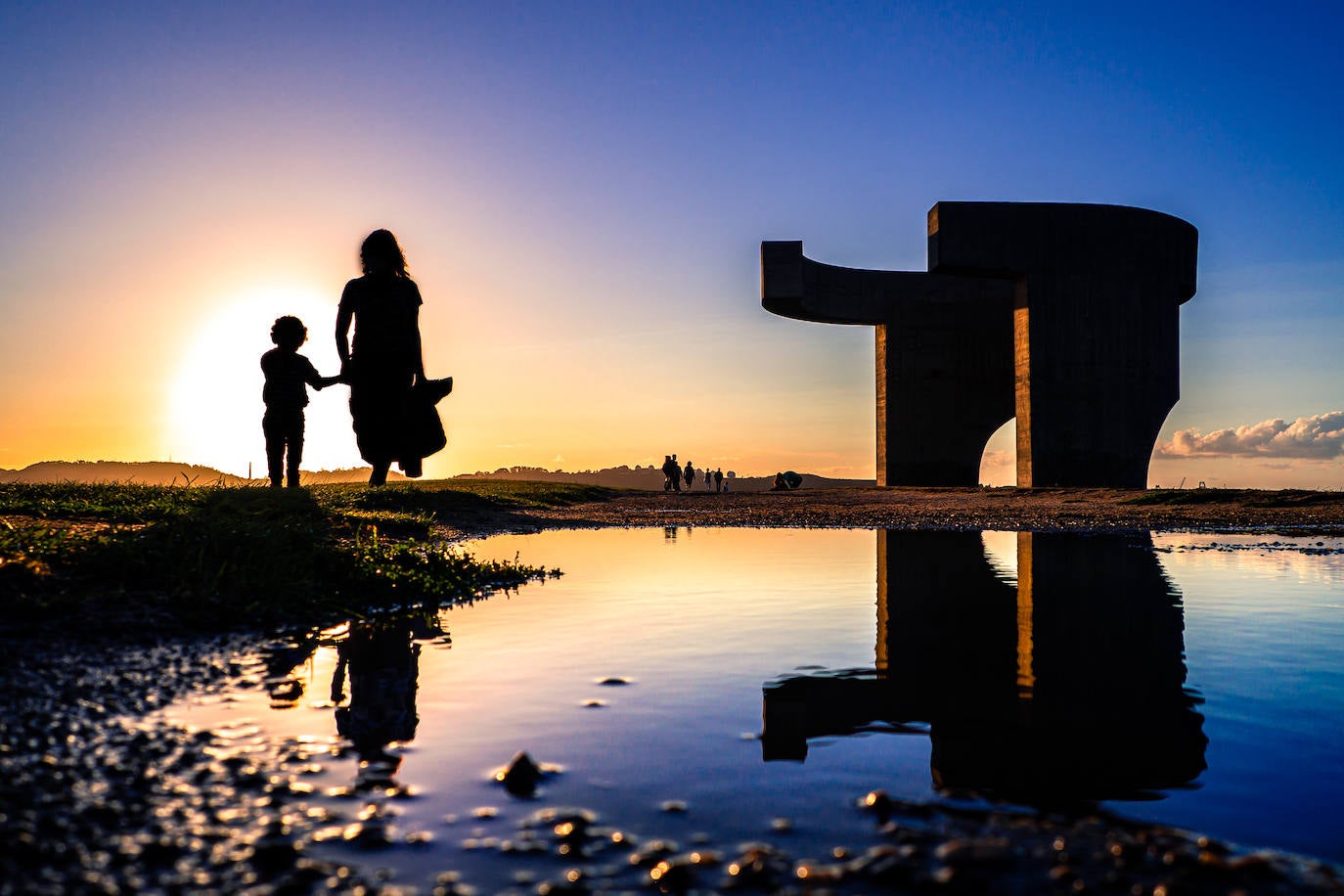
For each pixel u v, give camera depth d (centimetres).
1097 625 394
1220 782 190
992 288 3628
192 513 611
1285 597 482
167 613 389
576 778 194
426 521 898
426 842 159
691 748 216
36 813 171
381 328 810
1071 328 2830
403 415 824
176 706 256
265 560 489
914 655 329
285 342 861
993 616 421
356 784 190
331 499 905
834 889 140
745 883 142
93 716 243
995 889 139
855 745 217
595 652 337
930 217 2839
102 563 434
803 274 3359
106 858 151
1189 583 546
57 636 338
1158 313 2919
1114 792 183
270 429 858
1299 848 155
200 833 162
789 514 1639
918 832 163
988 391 3619
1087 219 2845
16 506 612
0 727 229
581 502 2194
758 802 179
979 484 3625
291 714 248
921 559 730
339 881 143
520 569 638
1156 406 2902
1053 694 269
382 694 270
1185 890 138
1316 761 204
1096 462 2823
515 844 159
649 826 167
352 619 427
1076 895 136
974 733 230
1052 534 1029
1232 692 272
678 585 560
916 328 3616
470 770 200
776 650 339
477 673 302
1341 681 285
